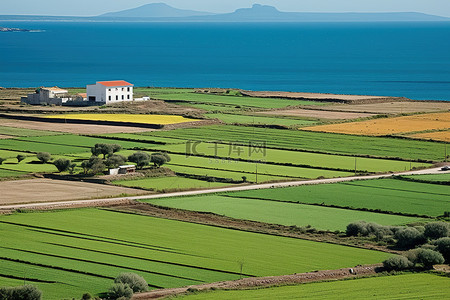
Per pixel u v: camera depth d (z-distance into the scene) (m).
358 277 118.06
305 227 147.50
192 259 126.19
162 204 164.62
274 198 171.62
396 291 110.94
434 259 122.75
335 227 148.50
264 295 108.44
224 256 128.25
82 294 107.94
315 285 113.69
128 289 106.50
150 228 145.25
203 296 107.50
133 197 171.38
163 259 125.75
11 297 102.62
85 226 145.50
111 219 151.50
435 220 154.00
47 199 167.00
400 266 122.00
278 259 127.25
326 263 125.69
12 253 126.56
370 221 152.50
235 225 149.12
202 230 144.88
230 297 107.12
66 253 127.44
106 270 119.12
